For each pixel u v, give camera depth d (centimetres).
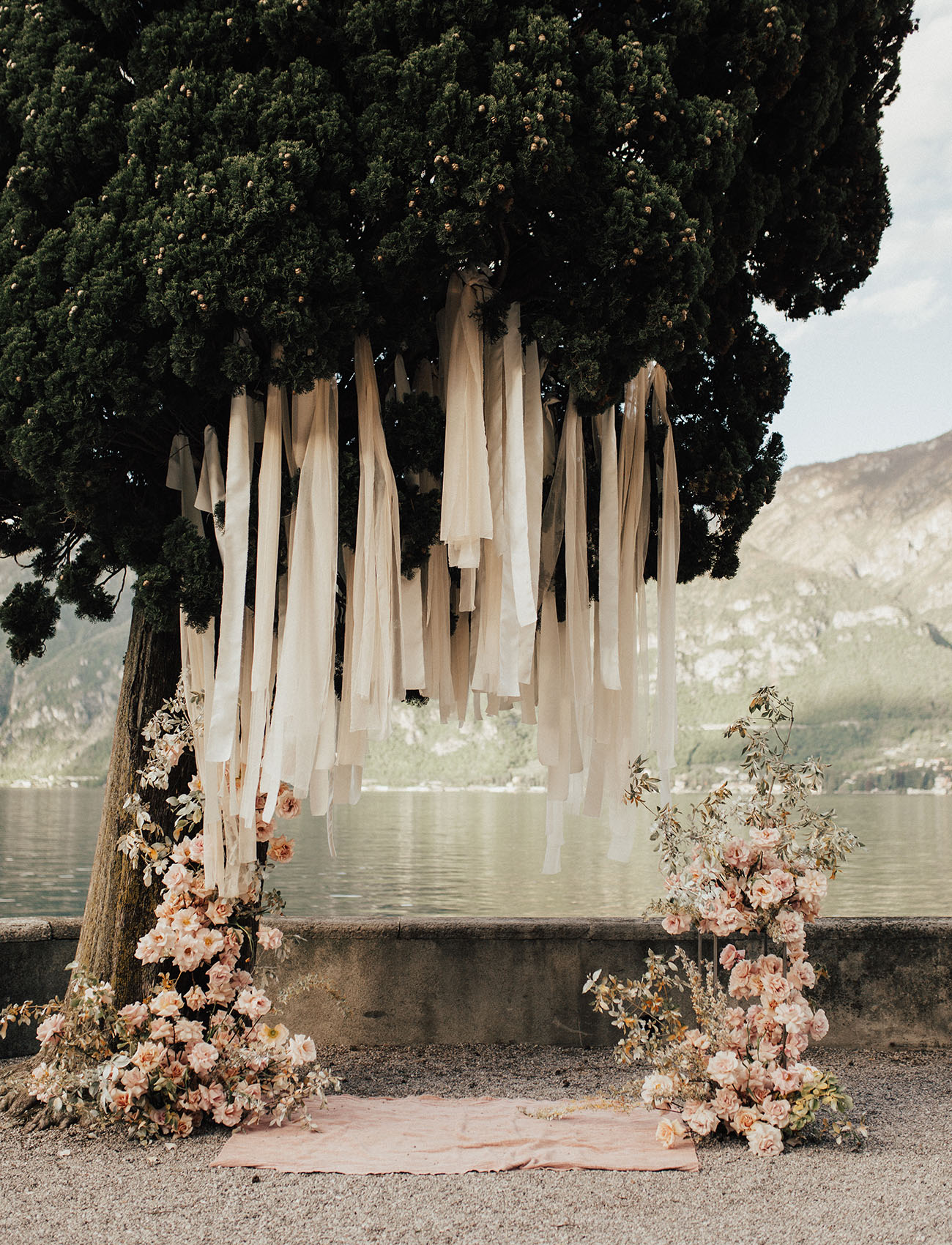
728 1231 277
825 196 457
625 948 510
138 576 388
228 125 344
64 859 5091
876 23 446
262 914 423
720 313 452
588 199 354
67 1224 285
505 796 13975
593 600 464
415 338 405
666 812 396
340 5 351
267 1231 279
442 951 508
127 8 369
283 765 375
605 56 349
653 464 467
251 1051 380
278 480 383
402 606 410
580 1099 411
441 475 425
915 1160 336
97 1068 371
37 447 347
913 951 504
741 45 379
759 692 393
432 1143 353
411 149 340
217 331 351
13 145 389
